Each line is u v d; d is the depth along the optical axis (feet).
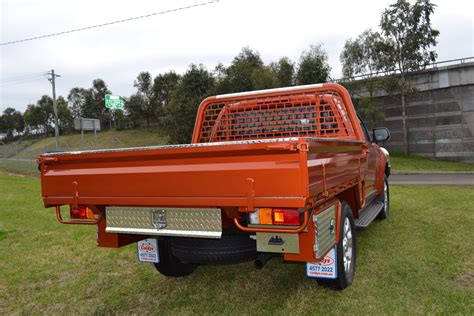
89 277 16.51
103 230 13.20
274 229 9.72
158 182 10.87
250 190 9.59
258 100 17.88
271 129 17.76
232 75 118.52
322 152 10.59
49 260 19.11
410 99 107.24
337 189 12.26
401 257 16.43
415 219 23.56
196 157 10.34
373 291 13.16
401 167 84.58
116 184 11.61
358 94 111.65
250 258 12.49
